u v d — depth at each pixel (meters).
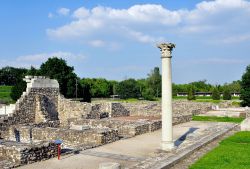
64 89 69.44
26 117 35.09
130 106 54.81
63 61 70.88
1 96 73.75
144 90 94.62
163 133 20.91
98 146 22.61
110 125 30.75
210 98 86.25
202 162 16.53
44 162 17.73
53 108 39.62
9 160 17.45
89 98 76.69
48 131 25.56
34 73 74.62
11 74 132.12
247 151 19.53
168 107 20.86
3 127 31.62
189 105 57.06
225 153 18.83
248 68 64.69
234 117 43.25
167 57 20.86
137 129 28.45
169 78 20.89
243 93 63.16
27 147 17.53
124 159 18.55
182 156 18.08
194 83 122.44
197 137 25.84
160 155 18.75
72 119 35.47
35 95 36.66
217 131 28.98
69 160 18.22
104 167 14.12
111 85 99.69
